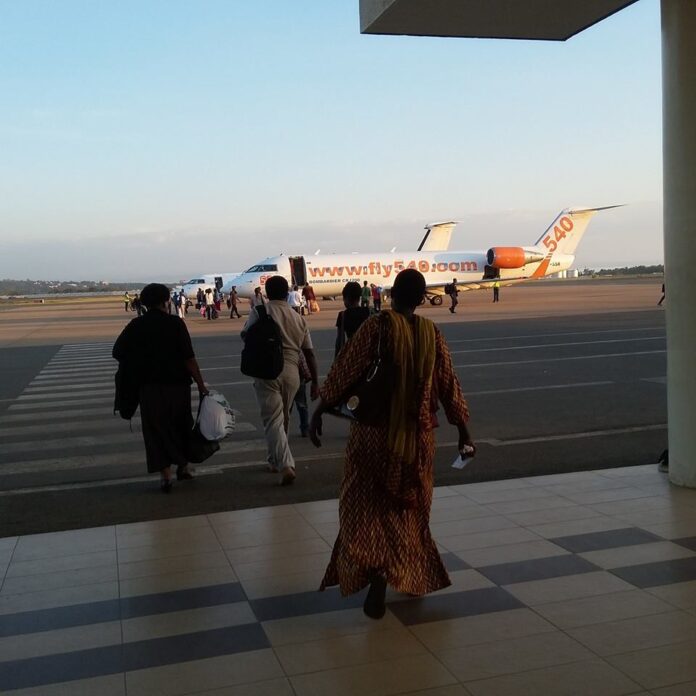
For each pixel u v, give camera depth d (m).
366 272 49.12
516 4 6.22
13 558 5.07
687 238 5.76
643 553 4.72
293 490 6.79
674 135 5.71
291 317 7.00
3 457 8.57
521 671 3.34
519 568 4.54
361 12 6.91
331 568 4.07
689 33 5.52
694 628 3.70
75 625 3.99
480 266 51.91
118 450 8.83
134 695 3.27
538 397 11.77
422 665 3.43
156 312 6.75
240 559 4.90
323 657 3.54
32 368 18.66
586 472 6.84
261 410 7.03
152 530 5.58
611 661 3.40
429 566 4.08
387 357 3.80
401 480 3.84
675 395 6.13
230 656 3.58
